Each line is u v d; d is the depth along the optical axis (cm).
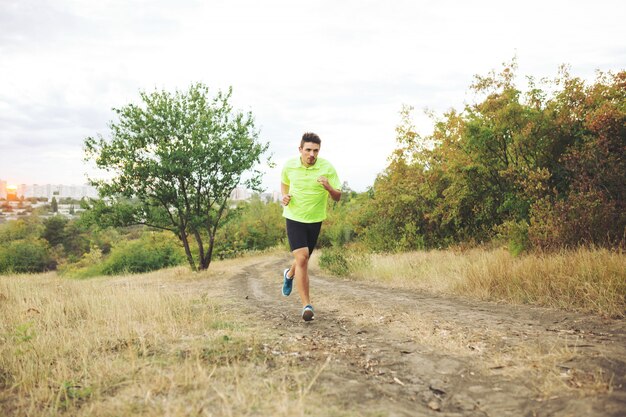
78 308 569
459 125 1275
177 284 1245
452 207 1467
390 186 1736
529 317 470
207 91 1655
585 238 760
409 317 486
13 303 621
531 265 638
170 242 3497
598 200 772
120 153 1597
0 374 295
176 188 1664
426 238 1650
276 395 238
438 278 816
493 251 1029
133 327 430
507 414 220
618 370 265
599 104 936
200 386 253
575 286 527
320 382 266
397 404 233
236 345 355
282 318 517
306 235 477
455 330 409
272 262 2327
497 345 347
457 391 256
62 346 361
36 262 5547
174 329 424
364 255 1294
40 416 222
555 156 1009
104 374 286
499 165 1195
